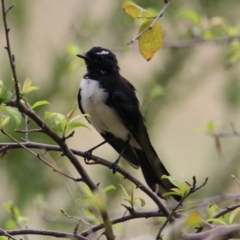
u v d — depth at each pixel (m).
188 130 14.38
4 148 6.36
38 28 13.38
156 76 12.26
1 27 12.18
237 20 12.23
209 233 5.80
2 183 11.59
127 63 12.68
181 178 13.08
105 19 12.18
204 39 10.86
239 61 11.90
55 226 10.95
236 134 9.41
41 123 5.72
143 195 12.71
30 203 11.37
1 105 5.71
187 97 12.51
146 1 11.66
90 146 13.33
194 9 12.17
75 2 13.74
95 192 5.73
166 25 11.86
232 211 7.16
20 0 12.26
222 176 12.09
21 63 12.14
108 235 5.57
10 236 6.17
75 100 11.91
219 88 12.96
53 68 12.09
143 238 5.73
